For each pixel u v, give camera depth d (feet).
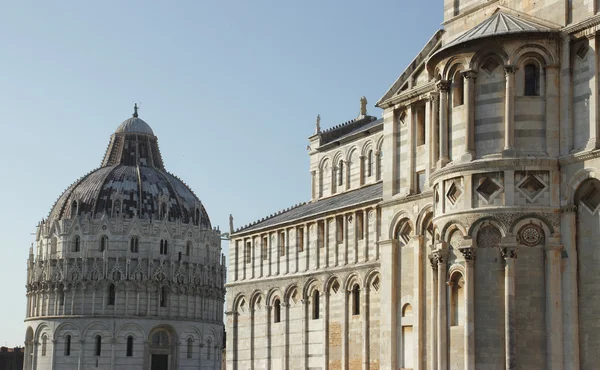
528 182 158.20
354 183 358.64
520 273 156.46
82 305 642.22
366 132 349.20
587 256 152.76
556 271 155.02
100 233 651.66
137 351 641.40
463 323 161.48
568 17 159.94
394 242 206.18
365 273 278.67
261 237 351.67
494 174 159.84
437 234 170.40
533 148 159.02
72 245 652.89
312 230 318.45
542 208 156.66
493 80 162.81
